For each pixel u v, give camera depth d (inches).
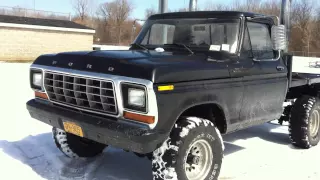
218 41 186.5
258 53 196.9
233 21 187.2
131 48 209.5
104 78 141.9
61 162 199.0
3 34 1080.2
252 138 272.1
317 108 246.4
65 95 160.4
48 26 1158.3
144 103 134.5
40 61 177.2
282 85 212.2
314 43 2267.5
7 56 1098.1
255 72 187.2
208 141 157.3
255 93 188.2
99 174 185.3
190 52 182.2
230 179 185.6
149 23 216.7
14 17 1198.9
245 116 184.2
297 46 2278.5
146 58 151.3
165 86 137.6
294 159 221.5
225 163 209.9
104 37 2406.5
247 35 189.2
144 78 134.5
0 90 447.8
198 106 164.7
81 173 185.5
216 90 161.2
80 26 1279.5
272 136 280.1
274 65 204.4
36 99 183.5
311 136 244.7
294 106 241.6
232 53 181.8
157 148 144.9
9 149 216.5
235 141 261.9
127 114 140.3
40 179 174.7
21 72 695.7
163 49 192.2
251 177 189.5
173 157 144.3
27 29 1122.7
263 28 202.2
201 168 160.1
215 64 165.5
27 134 250.1
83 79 151.3
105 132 142.3
